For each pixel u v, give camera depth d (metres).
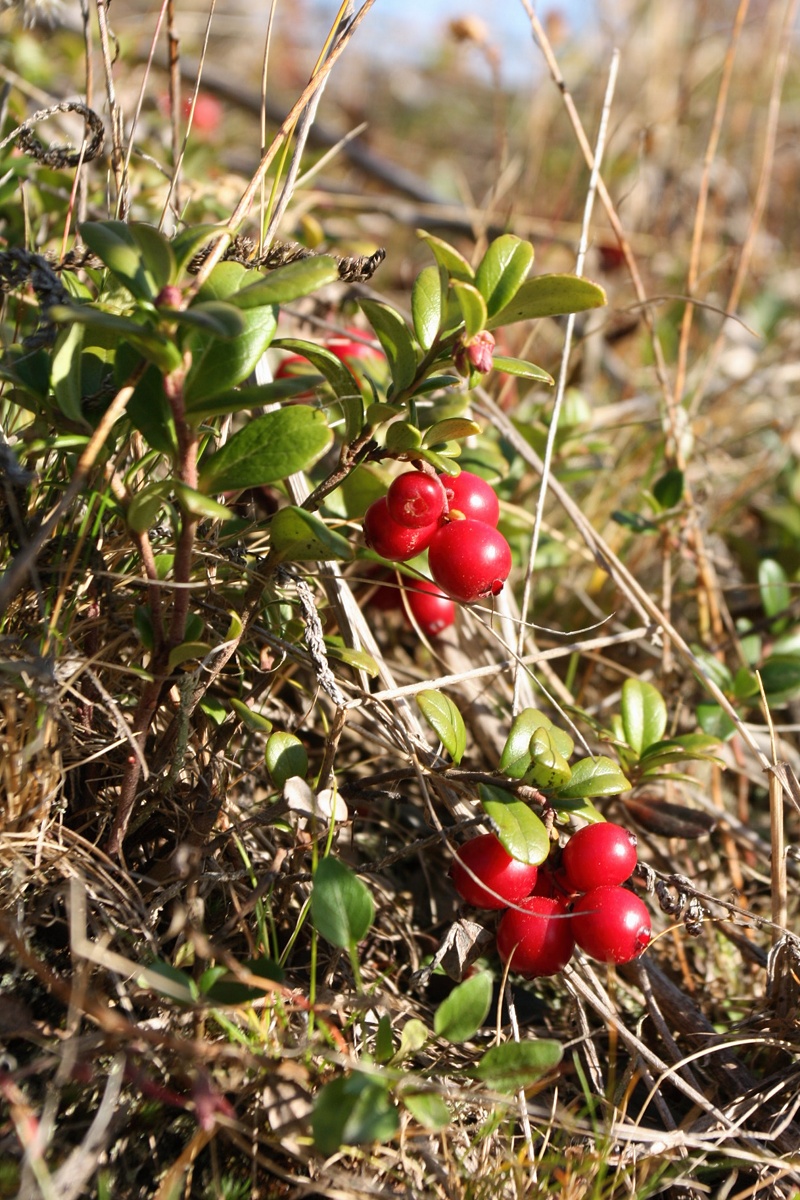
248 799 0.21
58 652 0.18
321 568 0.21
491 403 0.24
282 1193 0.17
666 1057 0.20
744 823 0.24
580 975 0.20
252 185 0.18
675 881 0.19
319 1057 0.17
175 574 0.17
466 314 0.17
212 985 0.17
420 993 0.20
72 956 0.17
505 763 0.19
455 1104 0.18
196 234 0.16
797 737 0.26
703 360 0.35
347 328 0.27
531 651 0.24
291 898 0.19
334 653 0.19
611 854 0.18
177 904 0.18
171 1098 0.17
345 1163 0.17
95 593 0.19
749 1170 0.18
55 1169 0.16
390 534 0.18
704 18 0.47
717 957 0.22
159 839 0.19
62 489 0.19
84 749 0.19
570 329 0.22
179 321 0.15
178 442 0.17
